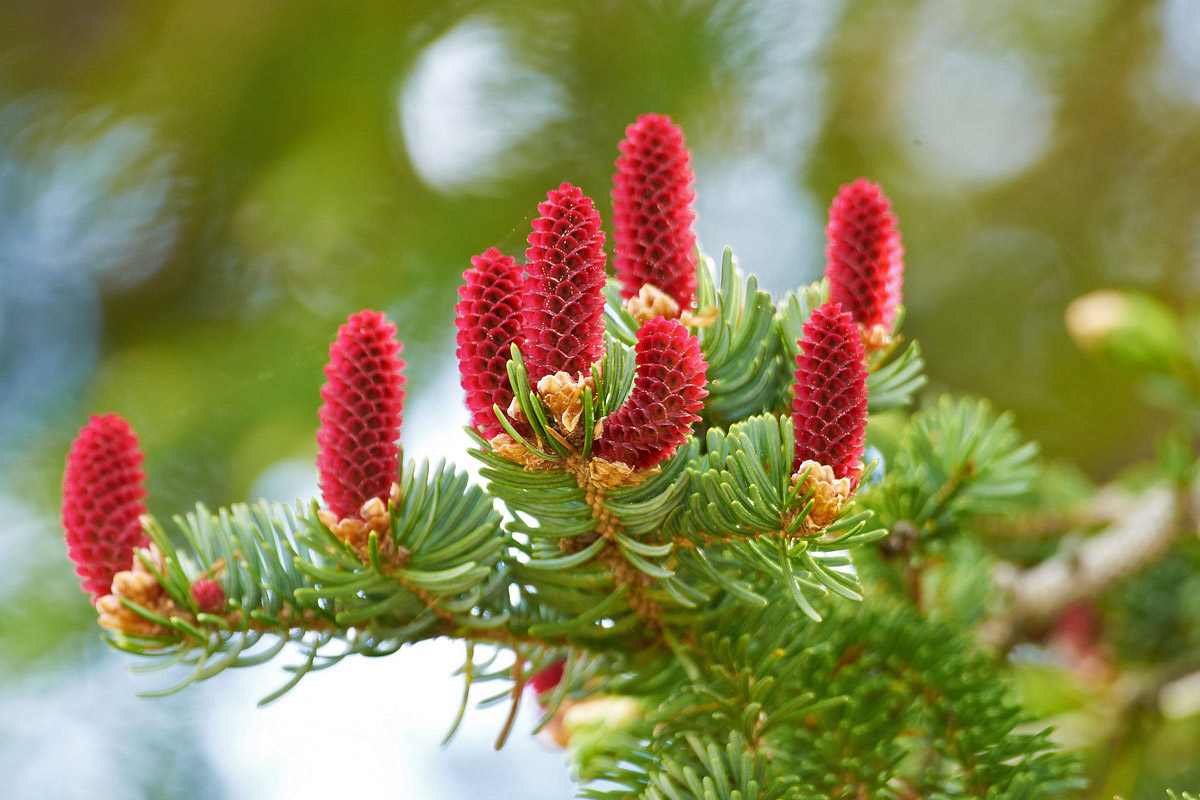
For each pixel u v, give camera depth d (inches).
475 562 37.6
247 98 62.7
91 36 67.9
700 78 60.0
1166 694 45.2
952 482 40.6
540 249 36.5
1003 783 39.0
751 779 37.7
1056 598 44.5
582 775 39.9
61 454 62.6
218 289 67.0
